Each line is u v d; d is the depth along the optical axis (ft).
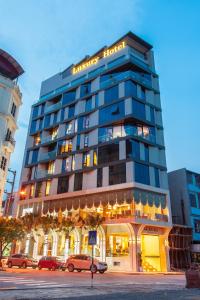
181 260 125.70
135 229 108.47
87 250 118.11
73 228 120.26
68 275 68.90
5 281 47.29
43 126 170.60
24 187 161.17
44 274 68.80
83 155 140.87
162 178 126.93
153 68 155.22
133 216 108.17
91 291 38.73
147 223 110.42
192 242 131.54
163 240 118.01
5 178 105.09
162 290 42.88
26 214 134.82
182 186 145.18
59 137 155.94
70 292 36.58
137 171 117.91
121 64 143.95
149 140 131.34
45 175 156.04
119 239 113.80
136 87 139.54
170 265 120.98
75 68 174.70
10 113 110.42
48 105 177.78
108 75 150.41
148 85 146.00
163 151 133.59
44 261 93.09
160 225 115.03
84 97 154.30
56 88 179.83
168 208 121.08
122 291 40.06
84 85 159.94
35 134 174.70
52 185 144.56
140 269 103.65
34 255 132.77
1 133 104.01
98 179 126.41
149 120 135.33
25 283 45.73
